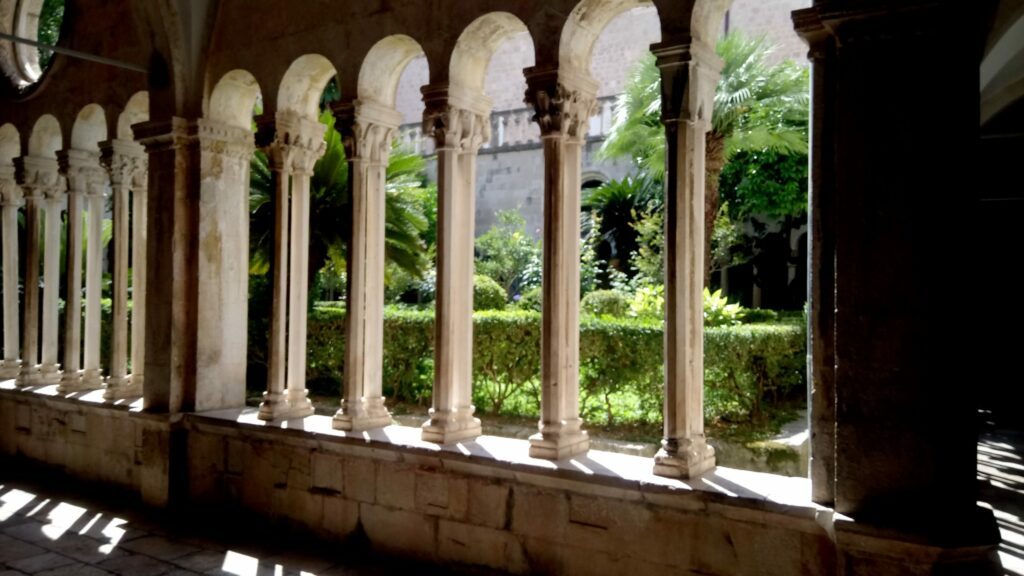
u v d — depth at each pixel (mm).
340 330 8977
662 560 3844
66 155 7203
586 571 4078
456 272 4965
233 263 6273
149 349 6105
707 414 6578
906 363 3180
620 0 4383
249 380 9984
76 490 6590
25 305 7703
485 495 4445
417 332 8211
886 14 3213
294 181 5855
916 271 3174
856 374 3258
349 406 5184
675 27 3994
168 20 5949
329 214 9266
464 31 4785
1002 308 10688
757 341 6676
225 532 5430
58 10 14055
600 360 6762
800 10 3537
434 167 18141
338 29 5371
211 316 6086
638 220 12508
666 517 3842
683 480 3846
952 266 3143
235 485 5641
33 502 6211
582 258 11727
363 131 5312
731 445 5961
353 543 5012
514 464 4270
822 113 3537
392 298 12531
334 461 5121
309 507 5234
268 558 4875
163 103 6129
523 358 7328
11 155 8234
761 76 9617
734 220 12414
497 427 7027
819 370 3500
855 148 3283
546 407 4398
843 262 3295
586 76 4617
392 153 9867
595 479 3986
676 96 4008
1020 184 9227
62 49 5750
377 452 4848
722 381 6559
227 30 5965
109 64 6551
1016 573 4348
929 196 3162
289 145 5773
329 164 9133
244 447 5598
